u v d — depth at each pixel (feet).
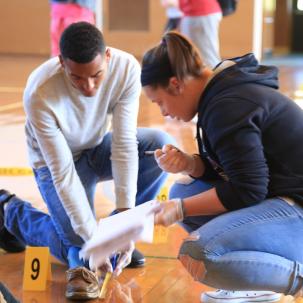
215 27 31.09
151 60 10.35
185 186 12.25
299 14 75.15
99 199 18.02
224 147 9.95
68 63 11.21
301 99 35.04
